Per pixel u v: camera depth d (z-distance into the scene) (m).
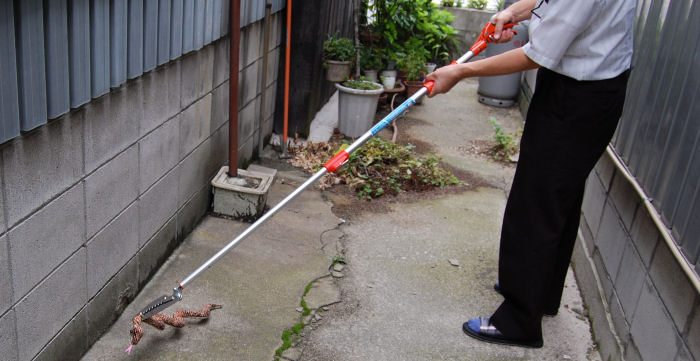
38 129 1.91
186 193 3.25
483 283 3.22
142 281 2.85
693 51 2.27
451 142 5.43
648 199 2.49
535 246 2.58
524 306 2.66
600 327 2.83
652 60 2.72
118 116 2.39
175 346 2.49
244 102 3.95
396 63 6.18
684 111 2.27
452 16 7.38
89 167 2.24
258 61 4.13
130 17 2.33
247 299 2.85
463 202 4.20
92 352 2.42
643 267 2.49
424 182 4.40
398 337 2.72
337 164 2.56
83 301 2.33
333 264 3.24
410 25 6.26
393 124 5.68
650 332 2.31
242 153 4.09
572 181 2.49
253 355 2.49
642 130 2.72
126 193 2.56
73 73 2.01
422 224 3.81
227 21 3.42
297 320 2.75
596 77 2.34
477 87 7.41
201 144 3.37
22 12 1.72
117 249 2.55
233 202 3.55
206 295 2.84
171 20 2.71
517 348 2.74
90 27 2.09
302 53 4.66
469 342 2.74
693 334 1.98
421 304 2.98
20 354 1.99
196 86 3.16
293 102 4.80
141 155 2.65
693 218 2.07
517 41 6.25
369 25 6.19
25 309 1.98
